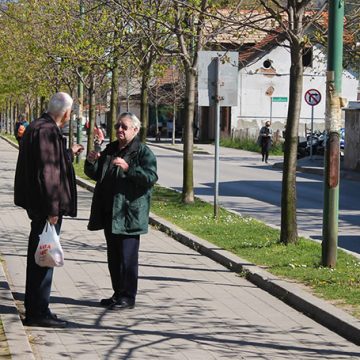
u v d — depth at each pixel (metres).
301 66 15.01
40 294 10.00
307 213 23.88
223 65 19.44
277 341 9.59
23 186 9.76
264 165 47.09
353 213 23.94
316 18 15.38
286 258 14.20
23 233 18.08
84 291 12.09
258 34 23.05
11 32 38.44
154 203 23.53
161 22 20.14
